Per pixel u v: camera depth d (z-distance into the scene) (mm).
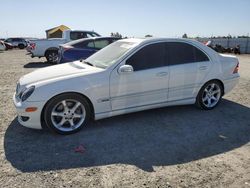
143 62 4953
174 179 3285
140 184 3174
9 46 38281
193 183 3207
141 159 3768
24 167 3527
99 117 4742
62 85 4348
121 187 3115
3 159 3725
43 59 18656
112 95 4723
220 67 5734
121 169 3504
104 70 4660
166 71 5102
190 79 5406
